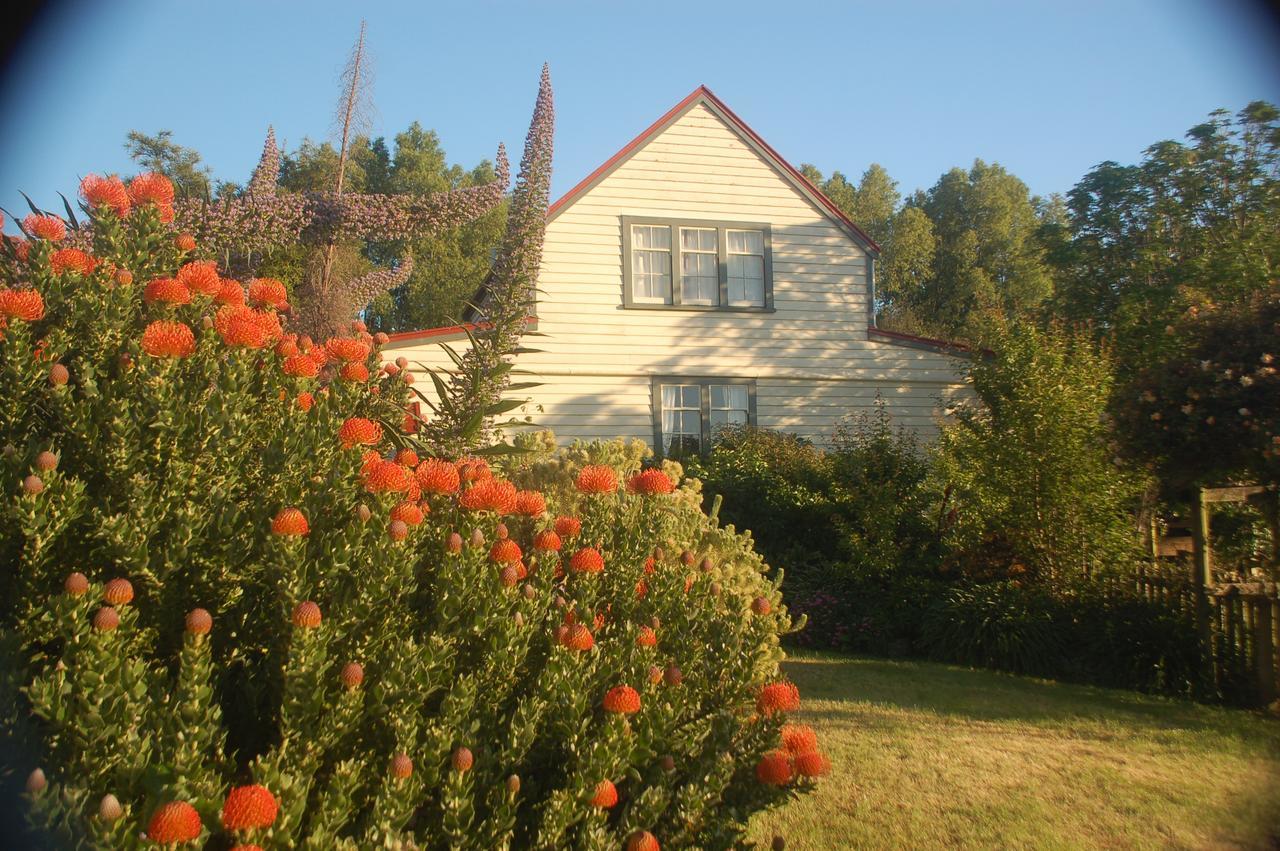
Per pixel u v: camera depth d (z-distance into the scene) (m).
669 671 2.87
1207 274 14.88
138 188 3.32
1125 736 6.69
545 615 3.06
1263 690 7.71
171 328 2.77
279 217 8.71
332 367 4.29
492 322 5.51
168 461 2.63
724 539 5.52
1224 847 4.59
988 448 10.23
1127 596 9.25
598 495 3.51
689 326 16.31
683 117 16.55
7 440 2.64
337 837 2.31
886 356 17.06
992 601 9.73
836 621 10.92
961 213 47.41
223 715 2.59
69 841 1.97
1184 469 8.06
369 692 2.53
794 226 16.91
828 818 4.95
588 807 2.56
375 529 2.69
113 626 2.20
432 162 41.19
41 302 2.75
